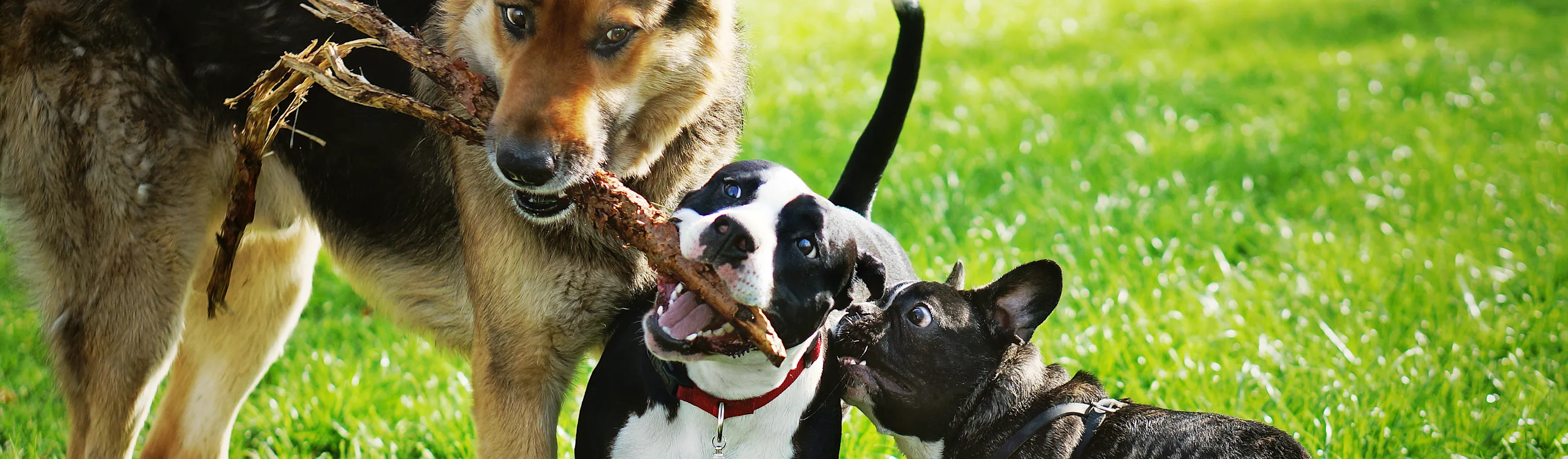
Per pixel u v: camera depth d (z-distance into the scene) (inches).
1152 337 199.0
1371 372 190.2
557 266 136.9
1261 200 297.1
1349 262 238.4
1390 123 377.4
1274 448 138.5
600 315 142.3
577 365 145.9
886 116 175.2
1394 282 228.5
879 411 151.9
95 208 146.9
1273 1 679.1
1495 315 215.8
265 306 165.5
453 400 184.5
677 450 134.8
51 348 150.9
